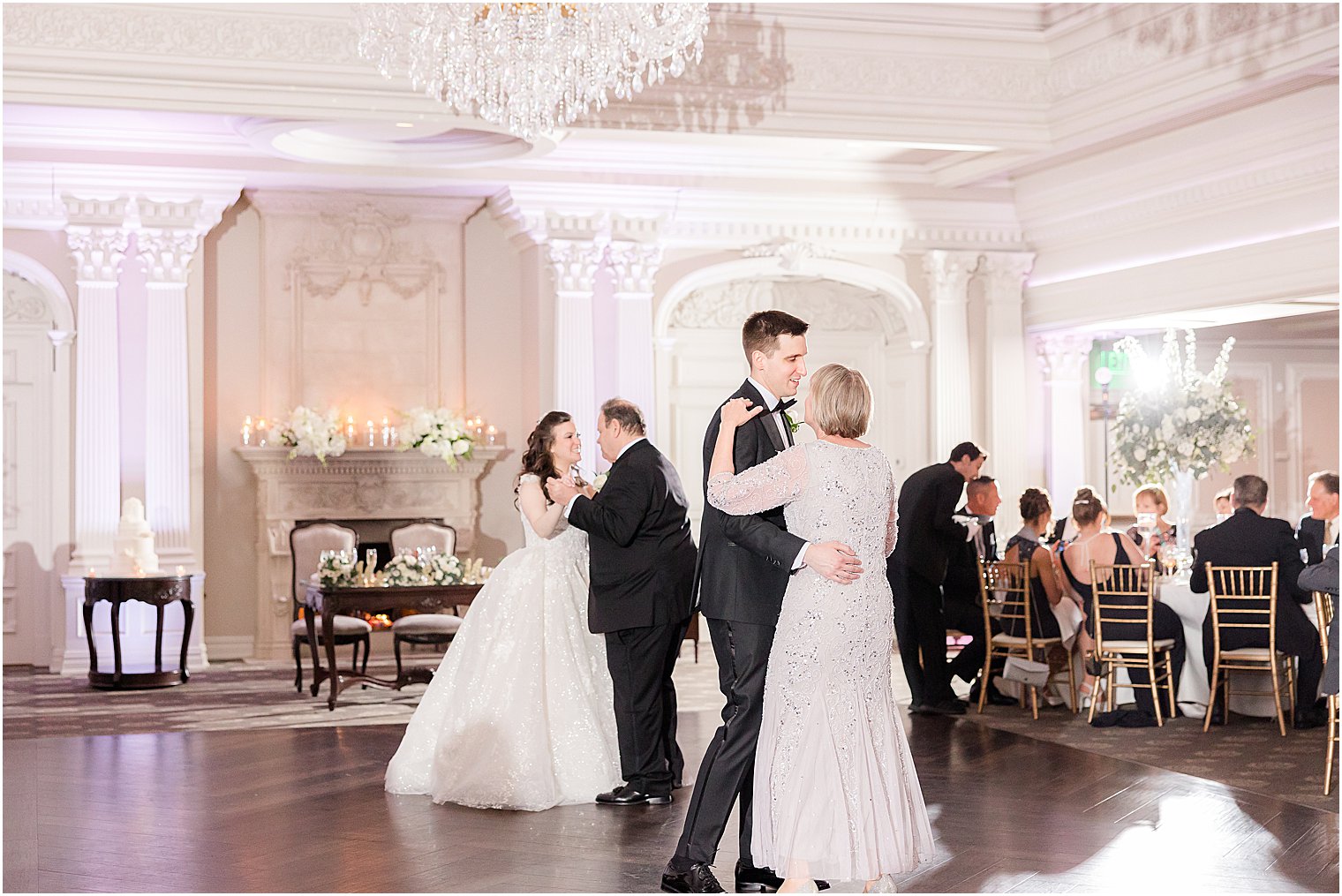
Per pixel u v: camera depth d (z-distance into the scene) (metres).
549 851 4.93
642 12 6.80
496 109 7.20
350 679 8.55
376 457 11.05
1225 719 7.67
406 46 7.82
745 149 11.01
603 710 5.92
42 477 10.74
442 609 10.23
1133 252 11.03
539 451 5.91
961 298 12.14
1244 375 14.65
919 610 8.16
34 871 4.70
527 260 11.55
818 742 3.95
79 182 10.21
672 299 11.63
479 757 5.67
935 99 9.24
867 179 11.73
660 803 5.67
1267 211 9.62
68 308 10.45
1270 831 5.23
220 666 10.63
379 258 11.38
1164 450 9.16
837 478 4.02
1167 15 8.47
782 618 4.07
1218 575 7.51
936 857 4.85
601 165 11.07
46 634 10.77
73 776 6.38
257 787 6.10
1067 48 9.28
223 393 11.08
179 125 9.98
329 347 11.27
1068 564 8.06
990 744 7.13
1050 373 12.45
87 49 7.85
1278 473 14.80
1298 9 7.63
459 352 11.59
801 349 4.43
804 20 8.93
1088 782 6.14
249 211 11.15
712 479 4.13
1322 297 9.34
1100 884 4.52
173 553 10.45
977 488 9.12
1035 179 11.80
